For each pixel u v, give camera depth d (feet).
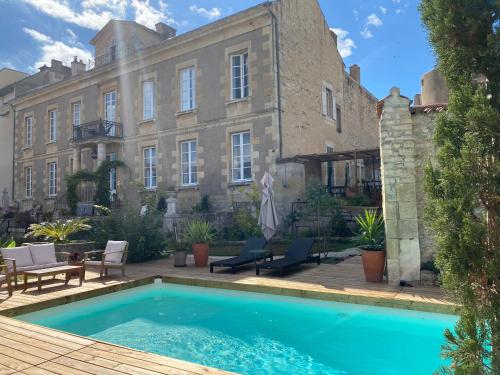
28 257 26.04
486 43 10.48
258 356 15.72
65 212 63.57
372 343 16.76
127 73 64.80
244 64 53.52
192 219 49.83
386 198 23.18
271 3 50.06
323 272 27.71
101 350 13.43
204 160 55.47
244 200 51.34
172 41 58.08
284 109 51.34
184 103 58.95
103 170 61.11
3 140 86.43
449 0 10.66
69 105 74.38
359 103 79.97
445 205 9.95
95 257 35.50
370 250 24.38
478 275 9.57
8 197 82.12
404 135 23.11
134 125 63.62
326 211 46.37
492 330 9.35
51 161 77.56
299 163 51.16
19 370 11.78
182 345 17.04
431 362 14.75
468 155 9.75
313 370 14.39
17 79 98.58
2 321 17.24
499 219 9.61
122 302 24.84
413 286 22.21
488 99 9.87
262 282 24.63
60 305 21.84
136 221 38.47
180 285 27.32
